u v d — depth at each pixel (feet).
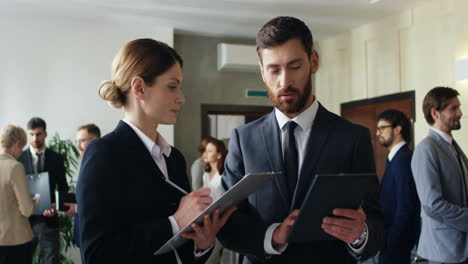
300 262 4.61
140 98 4.47
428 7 16.55
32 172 14.21
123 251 3.92
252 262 4.94
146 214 4.24
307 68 4.68
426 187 8.14
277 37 4.52
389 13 17.90
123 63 4.49
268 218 4.77
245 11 17.84
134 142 4.40
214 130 22.44
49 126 17.93
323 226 3.98
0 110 17.46
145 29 19.56
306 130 4.94
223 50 21.12
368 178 3.82
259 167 4.91
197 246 4.69
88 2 16.52
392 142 10.66
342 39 21.24
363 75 19.79
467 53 14.84
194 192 4.28
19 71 17.78
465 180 8.39
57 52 18.25
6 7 16.83
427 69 16.56
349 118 20.74
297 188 4.64
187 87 21.48
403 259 9.38
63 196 11.30
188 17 18.58
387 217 9.68
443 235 8.11
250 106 22.41
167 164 4.88
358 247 4.51
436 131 8.68
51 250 14.05
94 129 13.15
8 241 10.96
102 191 3.96
